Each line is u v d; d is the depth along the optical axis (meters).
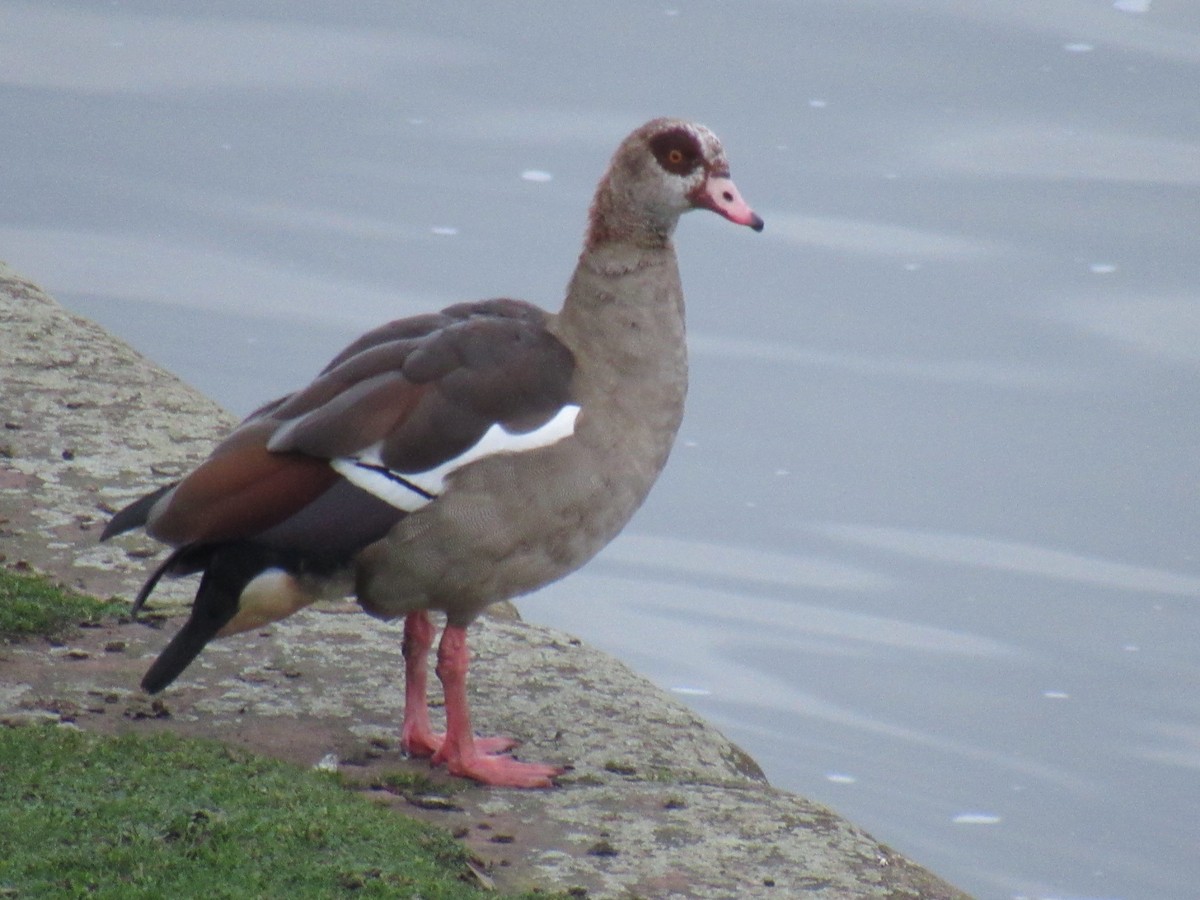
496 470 10.34
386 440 10.26
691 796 10.34
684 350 11.23
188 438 14.51
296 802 9.33
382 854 8.89
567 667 12.19
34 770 9.33
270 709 11.02
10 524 12.87
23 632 11.42
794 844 9.76
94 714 10.55
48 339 16.00
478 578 10.49
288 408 10.48
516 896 8.77
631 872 9.31
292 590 10.28
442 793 10.20
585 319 11.06
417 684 10.82
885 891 9.32
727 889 9.20
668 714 11.70
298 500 10.13
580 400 10.75
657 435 11.04
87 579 12.32
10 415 14.47
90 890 8.12
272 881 8.41
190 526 9.92
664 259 11.29
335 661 11.75
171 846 8.61
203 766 9.73
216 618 10.11
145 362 16.00
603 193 11.30
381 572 10.40
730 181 11.38
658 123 11.23
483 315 11.29
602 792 10.34
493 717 11.38
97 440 14.25
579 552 10.80
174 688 11.10
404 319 11.26
